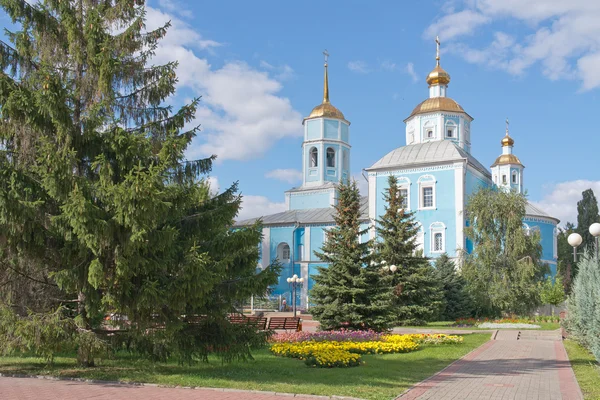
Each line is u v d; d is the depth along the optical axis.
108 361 15.74
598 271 15.97
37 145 13.88
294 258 58.28
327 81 63.00
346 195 29.36
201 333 14.09
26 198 12.45
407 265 34.09
